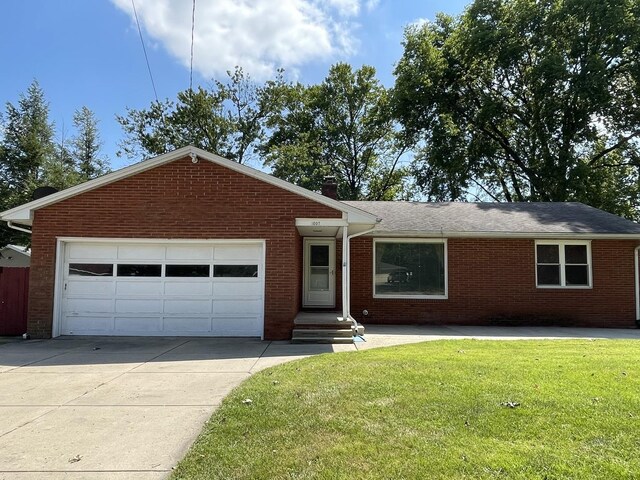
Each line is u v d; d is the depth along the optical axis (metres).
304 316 11.74
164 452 3.99
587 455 3.61
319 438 4.07
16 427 4.62
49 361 7.96
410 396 5.18
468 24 28.38
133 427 4.60
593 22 24.38
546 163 26.14
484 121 28.17
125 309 11.01
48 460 3.84
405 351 8.22
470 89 29.41
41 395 5.79
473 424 4.31
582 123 25.88
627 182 28.55
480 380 5.82
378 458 3.64
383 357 7.50
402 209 16.39
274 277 10.76
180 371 7.12
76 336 10.86
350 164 38.66
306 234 13.55
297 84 38.19
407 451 3.75
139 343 9.94
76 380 6.56
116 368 7.37
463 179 29.64
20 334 11.42
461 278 14.15
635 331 12.75
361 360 7.28
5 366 7.55
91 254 11.07
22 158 27.94
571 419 4.38
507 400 4.97
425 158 31.17
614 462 3.48
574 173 25.17
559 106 25.31
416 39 28.59
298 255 12.89
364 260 14.30
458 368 6.54
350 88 38.22
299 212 10.88
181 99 34.81
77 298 11.00
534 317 13.99
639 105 25.55
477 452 3.69
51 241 10.84
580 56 25.39
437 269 14.30
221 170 10.96
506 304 14.04
